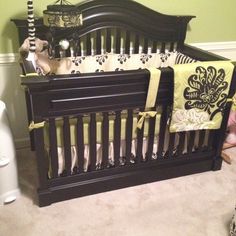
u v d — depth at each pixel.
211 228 1.63
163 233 1.59
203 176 2.06
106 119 1.66
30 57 1.75
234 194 1.89
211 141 2.03
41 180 1.66
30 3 1.66
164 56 2.37
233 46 2.73
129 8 2.12
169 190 1.91
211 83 1.71
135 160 1.88
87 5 2.01
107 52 2.25
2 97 2.14
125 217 1.68
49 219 1.65
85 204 1.76
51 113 1.51
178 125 1.79
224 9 2.53
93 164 1.76
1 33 1.95
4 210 1.70
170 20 2.29
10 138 1.64
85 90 1.52
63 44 1.96
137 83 1.60
